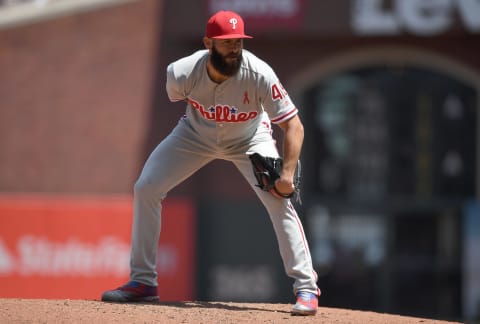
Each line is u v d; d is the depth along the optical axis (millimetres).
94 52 46250
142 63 46125
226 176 45875
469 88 46781
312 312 19859
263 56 46469
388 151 46969
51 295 43938
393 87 46938
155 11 46062
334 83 47031
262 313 20094
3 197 45781
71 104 46250
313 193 46719
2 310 19688
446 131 46906
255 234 45719
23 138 46219
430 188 46875
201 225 45688
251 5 44688
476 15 44062
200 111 19750
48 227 44250
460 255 46719
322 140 46938
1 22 46250
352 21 44500
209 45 18625
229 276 45562
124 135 46062
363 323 19359
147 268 21359
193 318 19062
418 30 44406
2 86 46156
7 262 43969
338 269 46750
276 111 19344
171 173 20516
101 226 44344
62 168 46094
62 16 46344
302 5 44531
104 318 18797
